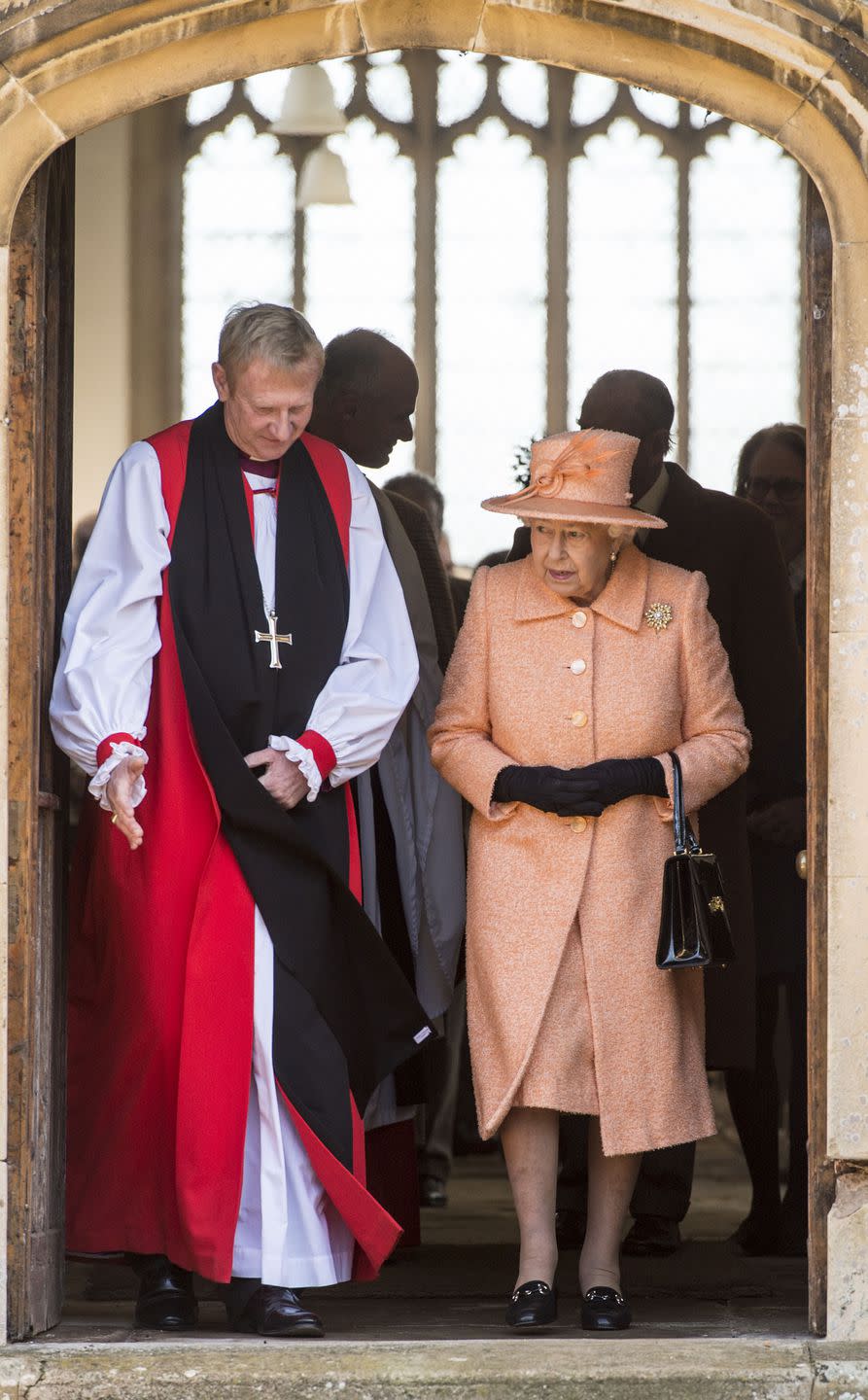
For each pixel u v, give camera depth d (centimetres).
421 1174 2712
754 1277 2022
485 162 6159
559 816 1683
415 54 6147
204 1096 1606
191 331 6075
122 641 1641
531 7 1611
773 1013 2203
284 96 4978
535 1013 1661
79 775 2941
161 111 6075
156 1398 1522
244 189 6109
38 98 1602
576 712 1706
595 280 6150
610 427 2044
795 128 1634
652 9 1602
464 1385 1527
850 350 1628
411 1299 1912
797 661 2130
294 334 1650
